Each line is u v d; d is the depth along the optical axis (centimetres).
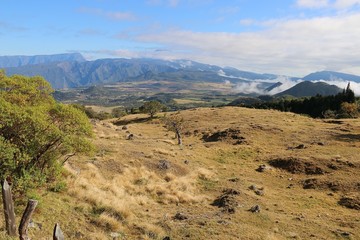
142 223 2064
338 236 2180
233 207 2636
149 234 1917
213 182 3628
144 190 2980
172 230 2041
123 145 4462
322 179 3659
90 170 2953
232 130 6456
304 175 3984
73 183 2359
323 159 4272
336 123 7294
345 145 5131
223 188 3384
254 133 6175
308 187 3566
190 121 8744
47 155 1783
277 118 8138
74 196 2156
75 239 1606
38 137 1619
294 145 5381
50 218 1698
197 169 3941
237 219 2388
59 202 1938
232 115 9025
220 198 2998
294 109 13738
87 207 2030
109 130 6550
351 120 7562
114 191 2644
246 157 4872
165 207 2642
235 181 3703
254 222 2361
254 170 4272
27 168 1662
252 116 8644
